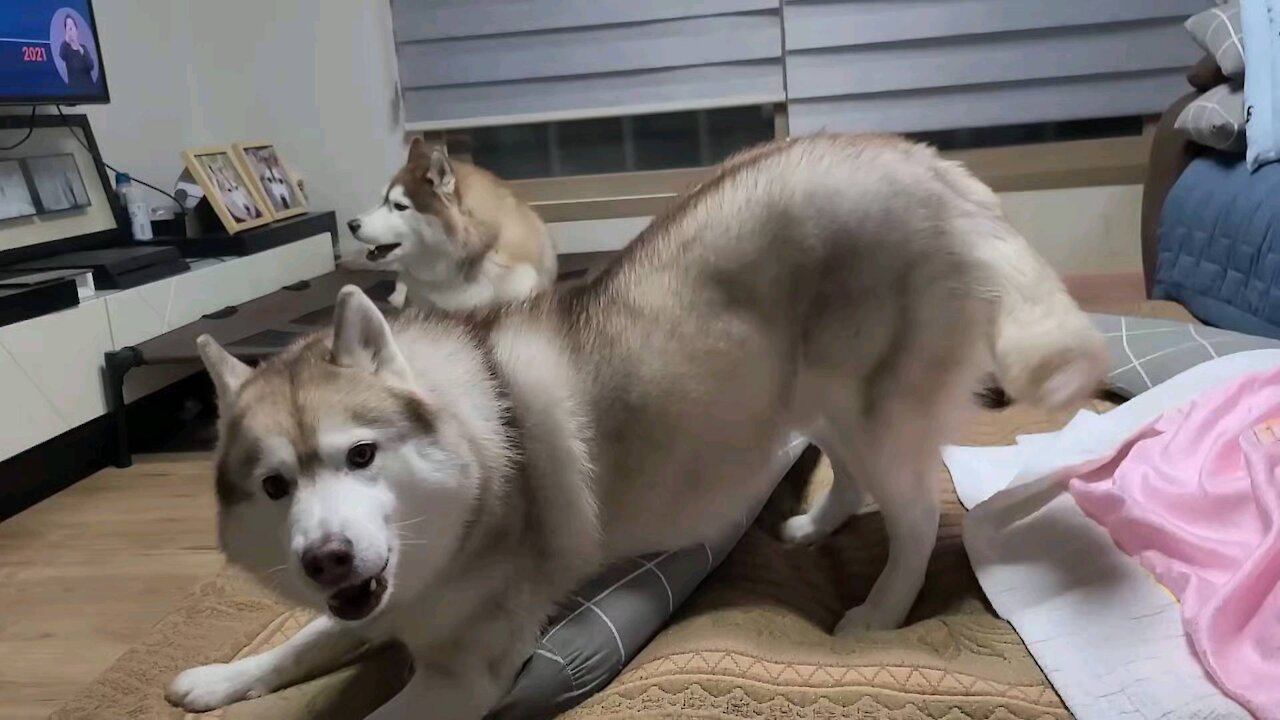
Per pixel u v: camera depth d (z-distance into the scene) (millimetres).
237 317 3324
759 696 1332
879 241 1447
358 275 4023
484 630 1391
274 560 1272
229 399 1300
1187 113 2975
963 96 4000
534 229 3590
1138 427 1819
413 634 1380
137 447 3131
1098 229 4012
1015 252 1480
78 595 2168
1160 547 1491
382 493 1222
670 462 1500
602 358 1462
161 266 3229
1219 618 1279
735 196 1493
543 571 1468
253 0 4152
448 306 3393
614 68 4141
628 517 1521
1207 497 1528
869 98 4051
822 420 1627
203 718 1526
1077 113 3941
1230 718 1181
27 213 3098
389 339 1285
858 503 1885
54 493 2799
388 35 4188
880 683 1327
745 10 4020
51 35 3139
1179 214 2947
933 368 1496
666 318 1459
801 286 1475
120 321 2984
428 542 1274
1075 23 3842
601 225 4320
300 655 1574
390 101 4250
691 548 1650
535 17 4117
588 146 4414
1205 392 1890
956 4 3902
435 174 3318
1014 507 1696
